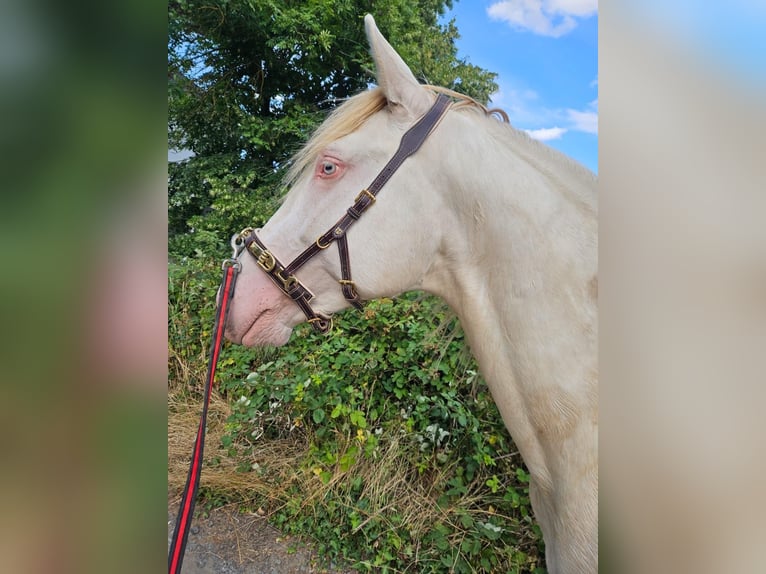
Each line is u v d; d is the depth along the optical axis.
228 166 4.83
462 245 1.05
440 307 1.38
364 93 1.11
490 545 1.79
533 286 0.96
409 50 5.06
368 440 2.09
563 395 0.93
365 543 1.89
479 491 1.98
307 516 2.02
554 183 1.00
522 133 1.08
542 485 1.04
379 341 2.35
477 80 5.43
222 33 4.80
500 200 0.99
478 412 2.09
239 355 2.75
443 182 1.04
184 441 2.52
